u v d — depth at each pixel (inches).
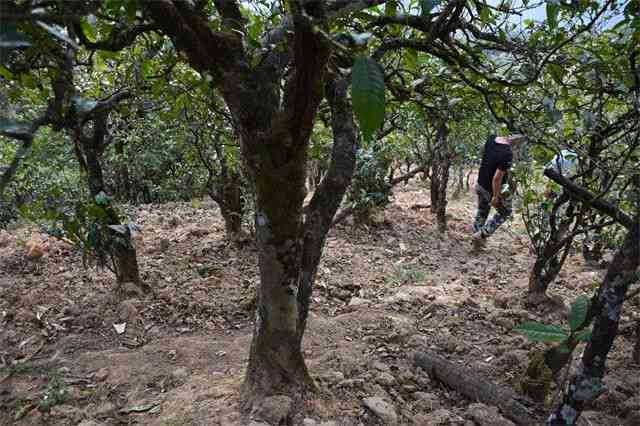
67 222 137.2
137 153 250.7
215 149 193.8
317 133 170.6
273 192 78.4
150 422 97.2
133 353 128.2
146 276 173.2
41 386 114.2
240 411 94.1
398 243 238.2
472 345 134.0
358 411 97.6
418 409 102.0
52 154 198.7
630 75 96.3
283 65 76.4
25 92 97.9
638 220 57.6
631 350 128.4
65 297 157.9
